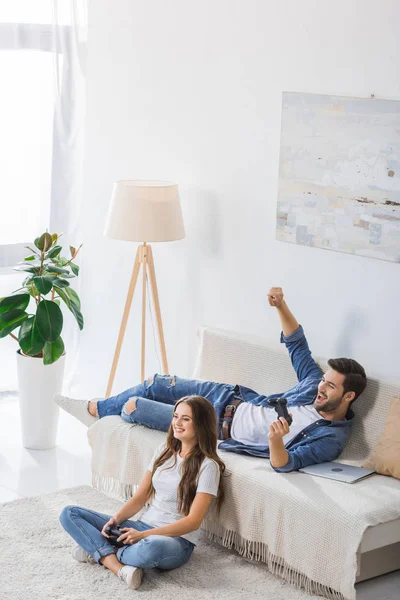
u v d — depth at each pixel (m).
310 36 3.87
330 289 3.93
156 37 4.67
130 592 3.16
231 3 4.23
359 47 3.67
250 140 4.21
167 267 4.75
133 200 4.29
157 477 3.47
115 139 5.02
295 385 3.90
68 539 3.54
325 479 3.35
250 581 3.26
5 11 5.02
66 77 5.19
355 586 3.27
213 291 4.50
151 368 4.96
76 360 5.48
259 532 3.32
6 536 3.55
